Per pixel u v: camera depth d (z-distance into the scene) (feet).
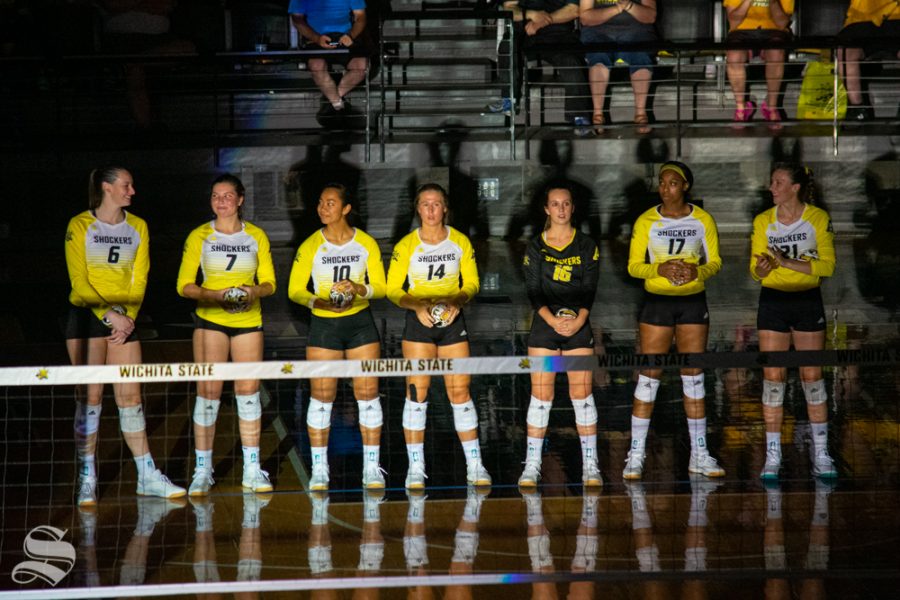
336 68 110.22
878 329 83.05
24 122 109.29
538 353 55.77
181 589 41.98
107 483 56.29
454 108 110.32
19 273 101.60
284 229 106.63
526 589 42.78
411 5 113.50
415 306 55.31
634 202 108.58
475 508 52.13
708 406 68.64
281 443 62.69
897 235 109.91
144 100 104.58
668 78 112.98
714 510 51.44
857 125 106.73
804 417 66.18
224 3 114.11
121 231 54.70
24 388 71.41
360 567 44.68
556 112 112.27
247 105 111.65
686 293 57.06
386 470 58.29
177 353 78.74
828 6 114.73
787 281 57.11
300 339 83.61
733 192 109.40
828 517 50.29
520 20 101.55
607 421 66.18
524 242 108.58
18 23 109.40
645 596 42.11
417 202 55.36
